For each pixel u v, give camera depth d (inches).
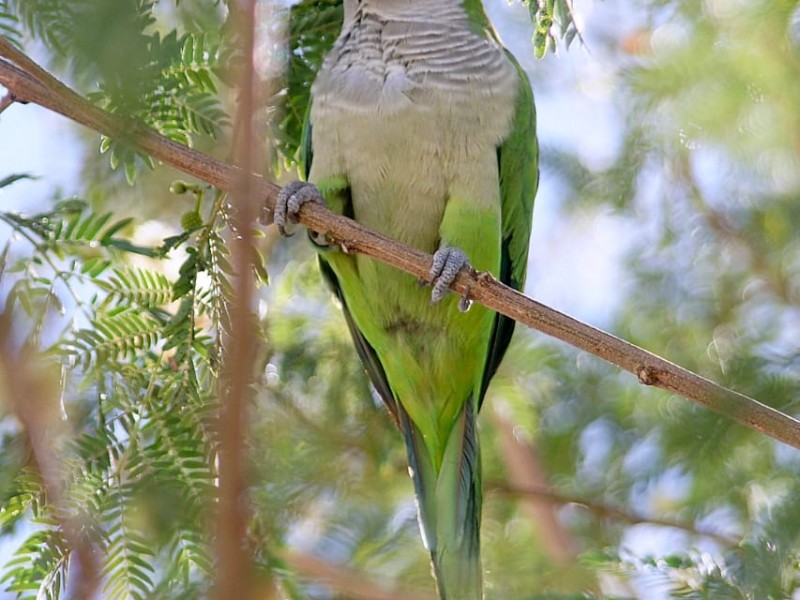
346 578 398.9
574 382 472.4
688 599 337.1
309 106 378.9
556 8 343.6
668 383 294.8
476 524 381.7
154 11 336.5
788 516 347.3
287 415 413.7
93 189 411.5
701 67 459.8
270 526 333.1
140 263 408.2
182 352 316.2
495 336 405.7
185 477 297.0
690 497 424.8
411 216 372.8
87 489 295.3
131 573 291.3
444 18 378.6
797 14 442.0
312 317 438.3
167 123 319.3
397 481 454.0
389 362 393.4
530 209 403.9
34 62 292.0
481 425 475.8
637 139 481.1
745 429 416.8
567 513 447.8
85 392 311.0
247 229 186.7
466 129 369.4
